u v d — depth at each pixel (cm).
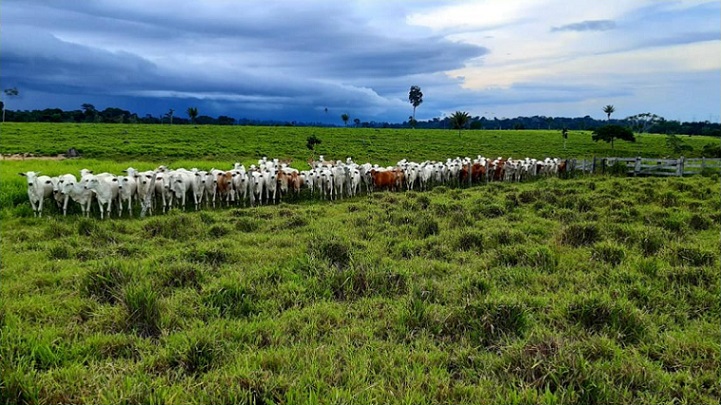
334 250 865
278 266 812
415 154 5097
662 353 509
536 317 602
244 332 551
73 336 543
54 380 436
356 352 512
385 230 1125
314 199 1983
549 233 1083
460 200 1650
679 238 976
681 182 1936
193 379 443
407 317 586
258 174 1811
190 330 557
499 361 476
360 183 2223
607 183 2047
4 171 2053
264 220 1296
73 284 714
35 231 1125
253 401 403
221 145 5188
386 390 429
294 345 518
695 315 622
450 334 564
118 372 455
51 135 5497
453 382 454
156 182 1600
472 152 5422
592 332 551
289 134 7150
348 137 6950
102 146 4456
